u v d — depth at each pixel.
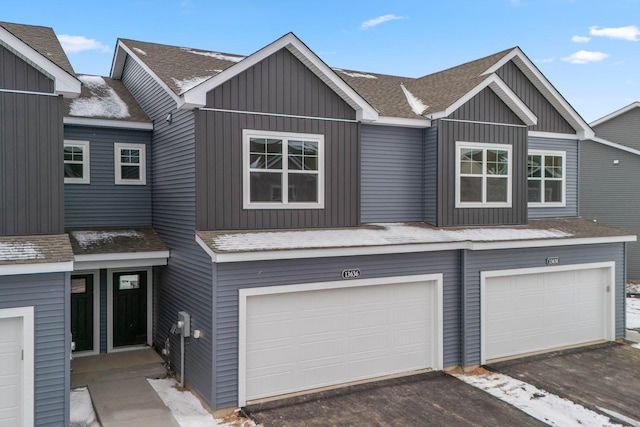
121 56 13.83
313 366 9.66
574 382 10.22
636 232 21.47
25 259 7.19
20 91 8.03
